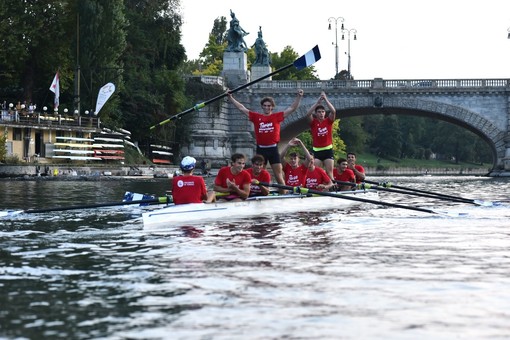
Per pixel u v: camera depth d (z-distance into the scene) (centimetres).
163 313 906
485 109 9319
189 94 9538
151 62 9631
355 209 2448
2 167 6266
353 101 9444
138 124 8912
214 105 9538
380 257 1320
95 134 7806
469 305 948
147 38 9638
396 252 1384
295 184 2458
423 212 2331
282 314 902
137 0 9775
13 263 1255
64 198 3206
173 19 9875
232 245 1481
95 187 4534
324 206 2494
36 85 8481
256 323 862
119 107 8825
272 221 1972
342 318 884
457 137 19312
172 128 9281
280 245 1482
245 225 1862
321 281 1091
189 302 959
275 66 14650
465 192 4334
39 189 4150
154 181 6022
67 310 920
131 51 9381
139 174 7475
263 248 1437
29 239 1575
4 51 7494
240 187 2131
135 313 905
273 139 2441
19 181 5541
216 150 9544
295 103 2458
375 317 890
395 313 908
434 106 9369
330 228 1808
